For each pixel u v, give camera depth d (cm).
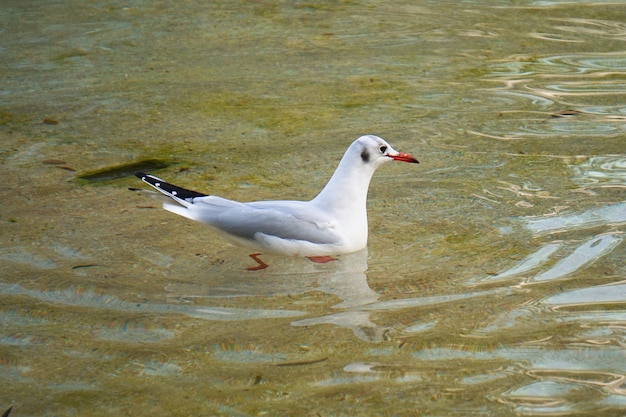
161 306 924
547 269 987
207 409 759
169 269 1001
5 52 1806
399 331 873
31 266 1003
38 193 1201
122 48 1830
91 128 1441
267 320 896
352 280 973
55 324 891
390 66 1712
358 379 797
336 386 788
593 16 2012
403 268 997
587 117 1453
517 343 848
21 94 1588
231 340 862
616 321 883
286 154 1328
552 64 1714
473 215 1123
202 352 842
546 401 760
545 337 857
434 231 1084
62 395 782
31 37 1898
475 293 940
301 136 1398
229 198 1176
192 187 1215
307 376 803
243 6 2116
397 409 754
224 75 1677
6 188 1216
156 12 2070
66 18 2025
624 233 1064
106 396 780
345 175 1023
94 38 1892
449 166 1276
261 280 976
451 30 1928
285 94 1580
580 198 1163
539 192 1185
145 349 849
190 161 1309
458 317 895
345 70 1695
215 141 1384
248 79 1656
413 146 1348
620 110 1481
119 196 1192
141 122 1464
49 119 1478
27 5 2123
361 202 1030
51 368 822
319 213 1016
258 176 1252
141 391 786
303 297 940
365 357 830
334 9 2088
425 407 756
